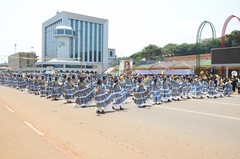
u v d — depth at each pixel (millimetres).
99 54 112750
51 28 114625
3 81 43656
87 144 7309
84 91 15430
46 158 5816
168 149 6797
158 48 98375
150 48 100188
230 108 14445
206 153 6441
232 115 12031
